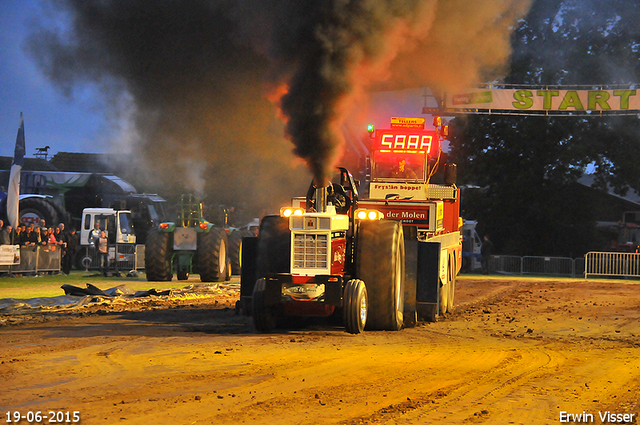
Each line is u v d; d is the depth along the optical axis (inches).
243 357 693.9
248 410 493.0
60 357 685.3
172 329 907.4
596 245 2999.5
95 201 2667.3
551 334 908.0
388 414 488.1
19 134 1918.1
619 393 560.7
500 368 657.0
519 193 2901.1
